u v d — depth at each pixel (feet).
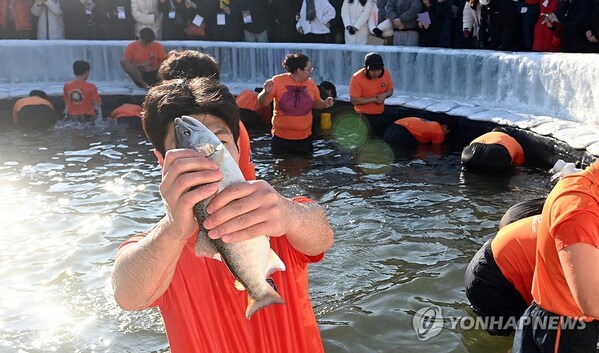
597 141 25.17
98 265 18.66
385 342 14.49
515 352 11.39
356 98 36.06
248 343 6.27
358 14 44.16
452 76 38.01
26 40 47.24
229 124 6.11
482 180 26.63
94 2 49.67
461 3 40.93
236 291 6.26
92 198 24.97
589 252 8.74
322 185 26.48
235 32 49.03
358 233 20.94
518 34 37.47
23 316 15.72
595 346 10.66
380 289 16.96
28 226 21.79
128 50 45.03
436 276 17.57
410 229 21.21
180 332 6.21
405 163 29.91
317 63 44.73
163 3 49.47
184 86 6.13
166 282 5.91
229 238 5.03
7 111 42.42
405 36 42.80
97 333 14.97
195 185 4.85
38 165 30.17
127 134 37.29
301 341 6.45
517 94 33.86
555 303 10.31
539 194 24.53
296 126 31.55
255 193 5.07
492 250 14.28
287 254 6.52
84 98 40.50
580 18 34.45
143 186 26.55
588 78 28.55
